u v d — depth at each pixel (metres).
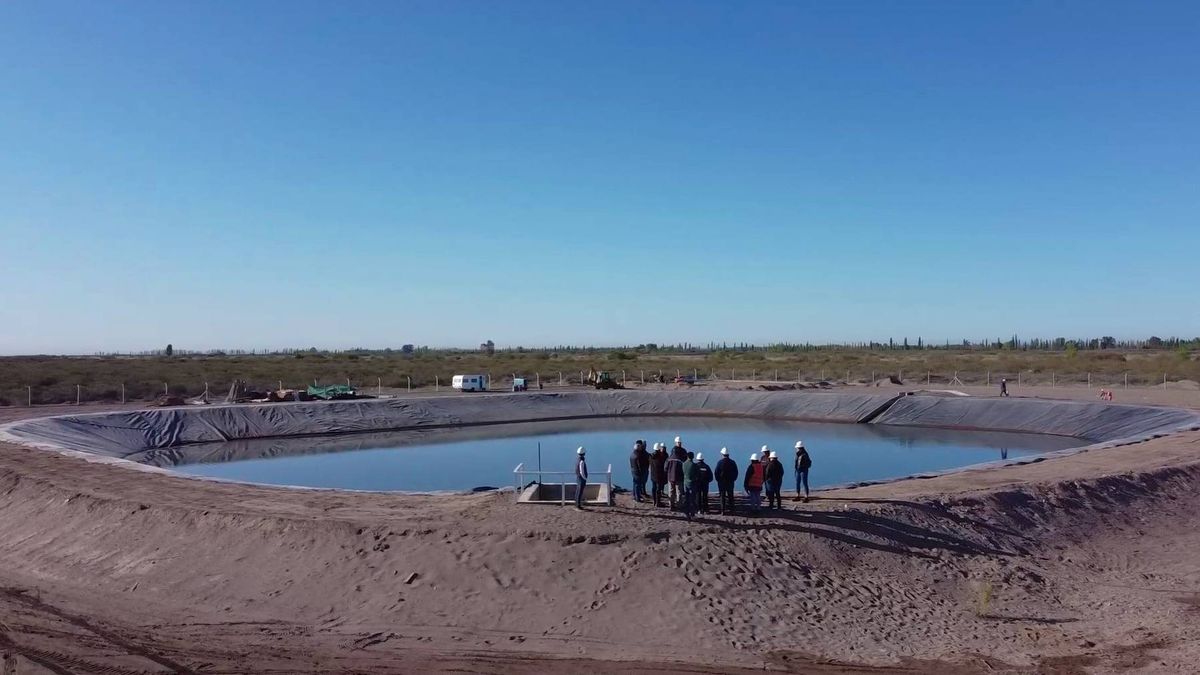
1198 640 14.51
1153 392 56.56
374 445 47.31
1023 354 122.44
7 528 21.45
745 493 23.00
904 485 24.45
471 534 17.41
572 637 14.28
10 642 13.06
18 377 65.75
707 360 111.12
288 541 17.88
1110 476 25.83
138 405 56.69
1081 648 14.22
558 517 18.56
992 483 24.75
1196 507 25.33
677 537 17.41
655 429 53.62
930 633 14.95
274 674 12.43
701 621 14.90
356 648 13.68
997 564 18.86
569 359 115.44
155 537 19.00
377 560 16.91
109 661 12.61
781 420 59.19
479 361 109.06
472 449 44.72
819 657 13.70
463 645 13.88
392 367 94.25
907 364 92.31
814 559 17.39
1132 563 20.39
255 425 51.25
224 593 16.25
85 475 25.34
